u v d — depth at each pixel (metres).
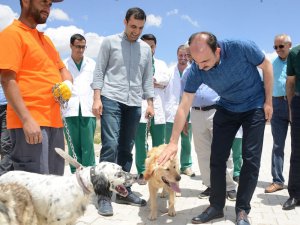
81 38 3.05
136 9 2.29
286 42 2.67
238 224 1.97
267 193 2.71
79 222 2.06
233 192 2.50
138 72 2.39
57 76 1.62
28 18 1.55
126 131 2.43
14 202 1.36
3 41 1.44
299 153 2.30
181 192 2.73
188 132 3.23
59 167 1.69
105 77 2.36
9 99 1.44
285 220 2.13
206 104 2.45
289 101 2.43
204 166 2.53
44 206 1.52
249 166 1.96
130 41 2.37
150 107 2.51
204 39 1.75
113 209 2.32
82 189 1.60
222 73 1.87
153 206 2.15
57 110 1.61
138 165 3.08
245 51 1.84
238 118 2.00
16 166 1.58
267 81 1.93
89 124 3.03
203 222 2.08
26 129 1.43
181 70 3.29
